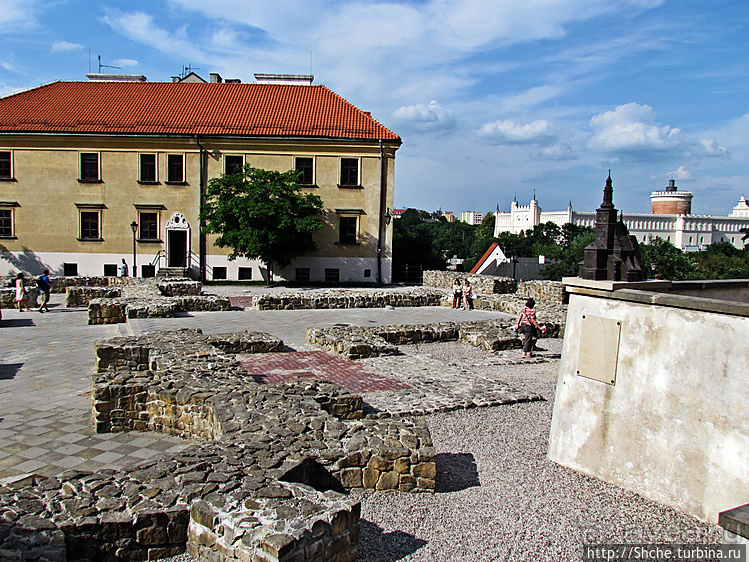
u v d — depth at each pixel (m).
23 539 3.99
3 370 12.25
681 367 5.69
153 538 4.43
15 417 8.86
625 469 6.23
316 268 38.62
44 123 36.91
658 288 6.66
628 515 5.64
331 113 40.00
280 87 42.81
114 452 7.46
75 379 11.49
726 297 7.30
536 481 6.48
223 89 42.12
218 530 4.22
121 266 36.34
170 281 29.16
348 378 11.55
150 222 37.72
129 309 20.23
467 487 6.32
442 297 27.39
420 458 6.04
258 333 15.17
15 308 24.06
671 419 5.78
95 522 4.27
